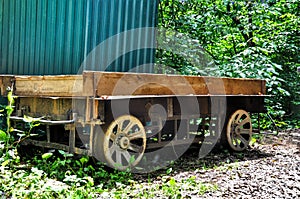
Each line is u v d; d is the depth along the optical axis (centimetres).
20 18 612
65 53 655
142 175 449
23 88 484
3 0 596
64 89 423
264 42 977
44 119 468
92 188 372
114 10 710
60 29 649
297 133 850
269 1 1076
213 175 450
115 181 412
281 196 374
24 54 618
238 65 877
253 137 743
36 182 361
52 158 482
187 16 991
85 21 674
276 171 477
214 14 1043
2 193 332
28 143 499
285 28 1054
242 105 618
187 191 381
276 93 982
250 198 364
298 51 1086
